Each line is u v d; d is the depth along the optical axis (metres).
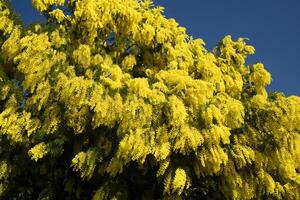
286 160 10.38
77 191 11.37
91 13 12.52
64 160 11.44
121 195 10.54
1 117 11.09
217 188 10.91
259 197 10.80
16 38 12.33
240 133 10.44
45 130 10.66
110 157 10.41
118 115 9.84
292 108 10.12
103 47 13.38
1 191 11.52
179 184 9.64
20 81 12.65
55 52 11.61
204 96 10.15
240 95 13.73
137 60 13.66
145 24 13.20
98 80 10.39
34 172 11.59
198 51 13.92
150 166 10.48
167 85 10.49
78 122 10.23
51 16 13.20
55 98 10.74
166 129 9.63
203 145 9.77
